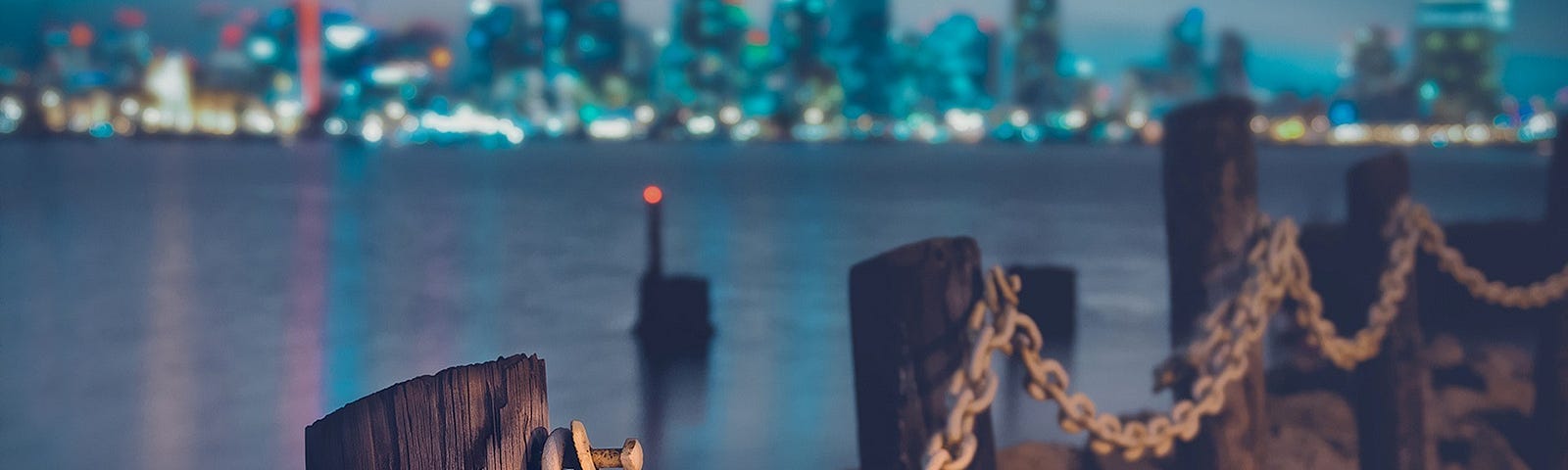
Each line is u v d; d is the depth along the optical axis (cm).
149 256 2994
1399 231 550
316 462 164
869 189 8219
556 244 3341
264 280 2408
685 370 1306
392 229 3981
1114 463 659
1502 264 1307
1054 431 957
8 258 2905
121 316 1859
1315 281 1270
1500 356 914
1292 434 714
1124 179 11288
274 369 1372
